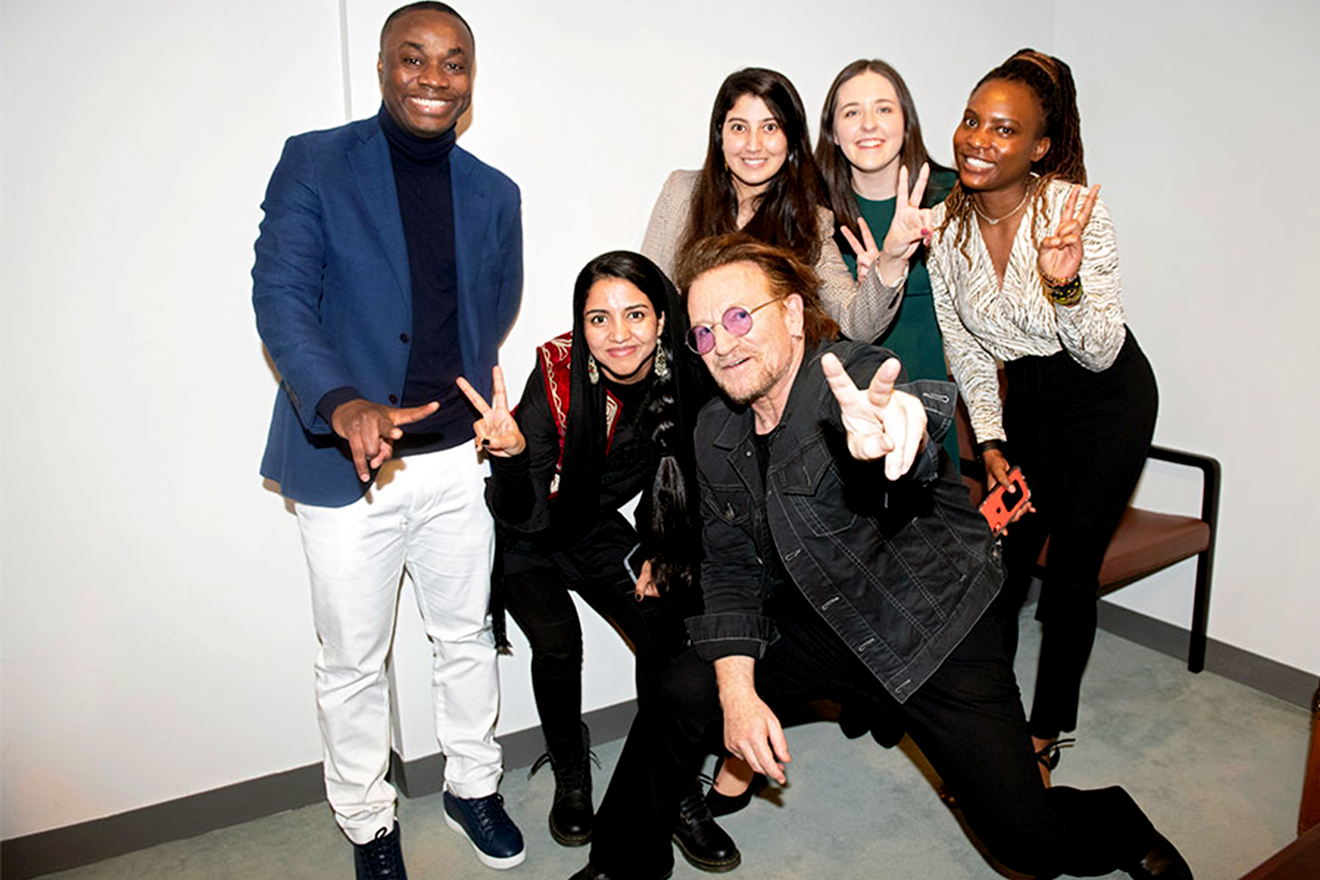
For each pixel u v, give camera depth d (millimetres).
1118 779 2502
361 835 2176
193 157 2127
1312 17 2539
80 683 2270
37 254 2039
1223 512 2955
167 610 2318
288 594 2443
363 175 1874
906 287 2402
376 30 2158
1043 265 1994
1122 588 3273
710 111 2596
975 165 2111
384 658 2148
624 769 1875
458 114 1873
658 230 2426
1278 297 2729
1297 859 1218
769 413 1782
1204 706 2852
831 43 2750
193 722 2404
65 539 2188
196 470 2275
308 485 1942
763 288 1684
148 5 2029
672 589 2191
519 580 2258
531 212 2422
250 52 2133
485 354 2123
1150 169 2990
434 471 2076
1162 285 3018
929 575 1731
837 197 2373
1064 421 2340
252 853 2377
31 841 2289
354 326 1909
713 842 2232
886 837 2328
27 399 2092
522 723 2686
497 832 2297
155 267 2141
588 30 2387
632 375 2031
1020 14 3066
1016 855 1755
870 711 2623
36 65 1969
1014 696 1759
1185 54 2838
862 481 1603
